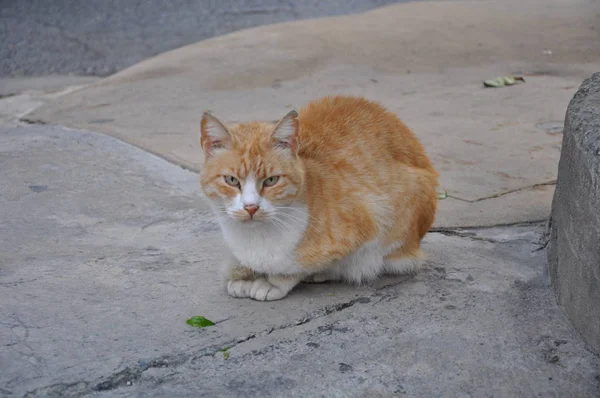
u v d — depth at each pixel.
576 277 1.59
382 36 3.47
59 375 1.50
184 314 1.62
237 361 1.54
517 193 2.01
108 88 2.88
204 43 3.44
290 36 3.47
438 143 2.27
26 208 1.94
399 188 1.68
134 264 1.75
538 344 1.58
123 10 4.58
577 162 1.58
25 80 3.29
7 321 1.60
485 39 3.42
